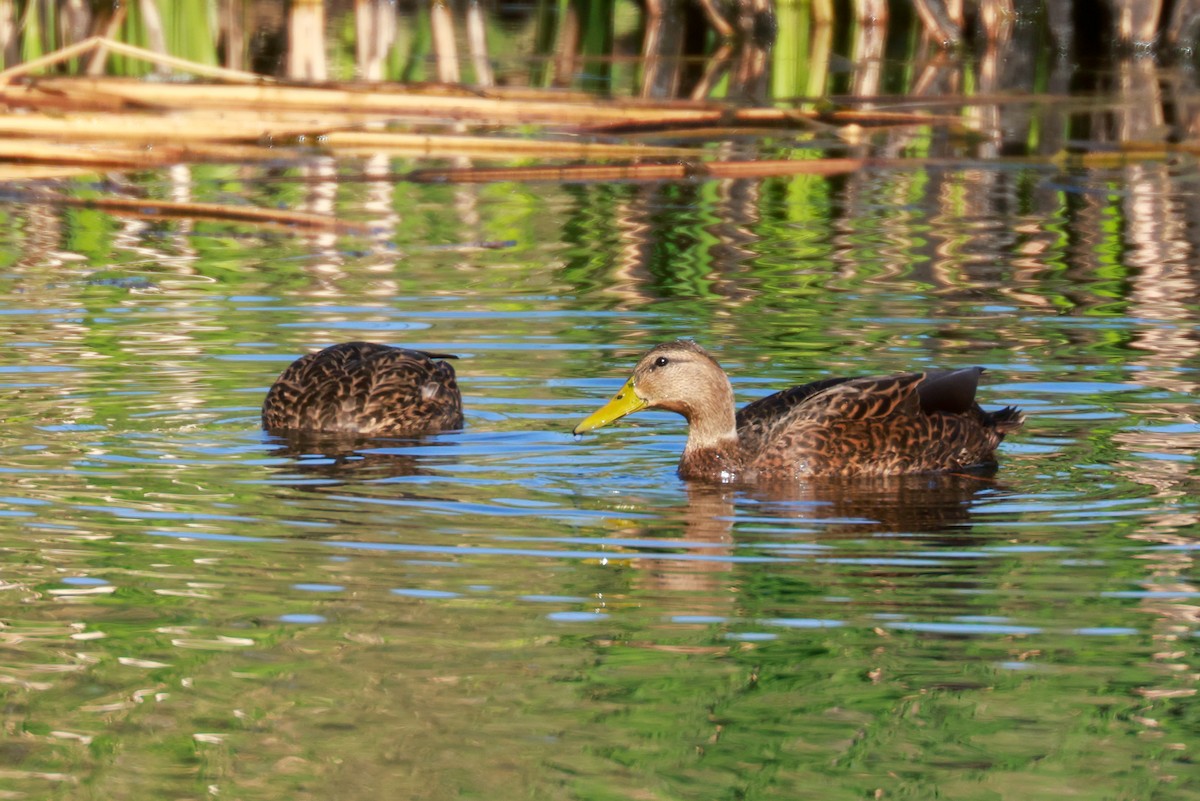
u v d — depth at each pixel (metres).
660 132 27.30
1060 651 9.43
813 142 27.33
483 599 10.20
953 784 7.95
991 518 11.89
